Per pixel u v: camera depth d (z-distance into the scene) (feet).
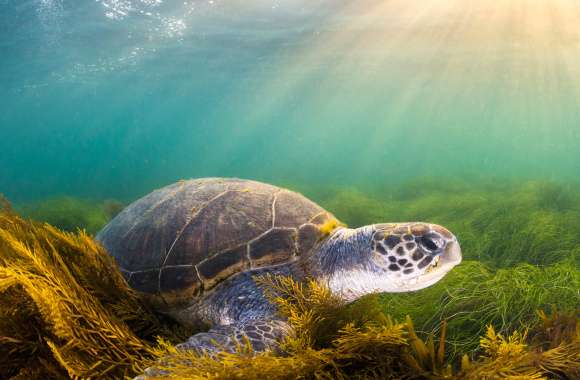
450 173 78.28
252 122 242.37
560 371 6.44
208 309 7.66
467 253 16.14
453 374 6.24
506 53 64.49
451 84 98.27
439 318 9.23
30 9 42.06
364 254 7.34
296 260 7.77
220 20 48.47
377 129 276.00
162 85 98.94
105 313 6.77
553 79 88.74
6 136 236.84
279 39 57.31
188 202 8.77
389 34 53.83
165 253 7.96
